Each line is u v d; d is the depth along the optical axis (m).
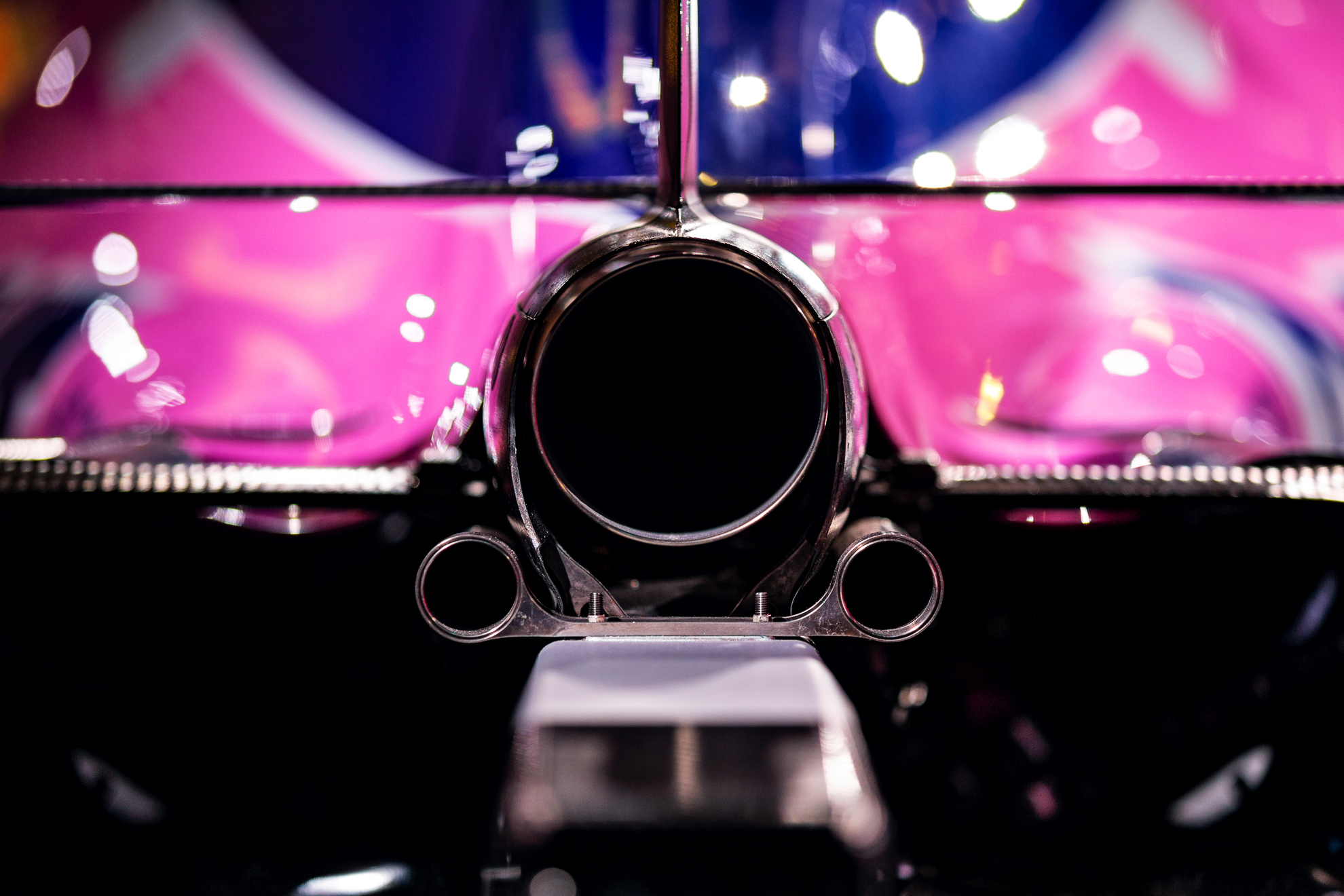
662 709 0.74
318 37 1.05
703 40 1.05
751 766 0.73
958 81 1.06
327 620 0.87
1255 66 1.08
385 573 0.87
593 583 0.77
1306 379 0.98
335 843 0.89
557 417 0.75
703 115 1.05
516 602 0.78
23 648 0.88
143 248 0.97
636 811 0.72
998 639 0.88
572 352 0.75
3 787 0.89
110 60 1.07
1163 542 0.88
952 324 0.95
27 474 0.88
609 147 1.05
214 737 0.89
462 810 0.88
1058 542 0.87
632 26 1.04
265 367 0.96
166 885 0.88
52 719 0.89
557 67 1.05
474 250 0.97
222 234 0.97
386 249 0.97
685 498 0.76
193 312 0.96
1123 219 0.98
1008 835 0.88
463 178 1.06
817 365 0.75
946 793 0.88
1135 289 0.97
